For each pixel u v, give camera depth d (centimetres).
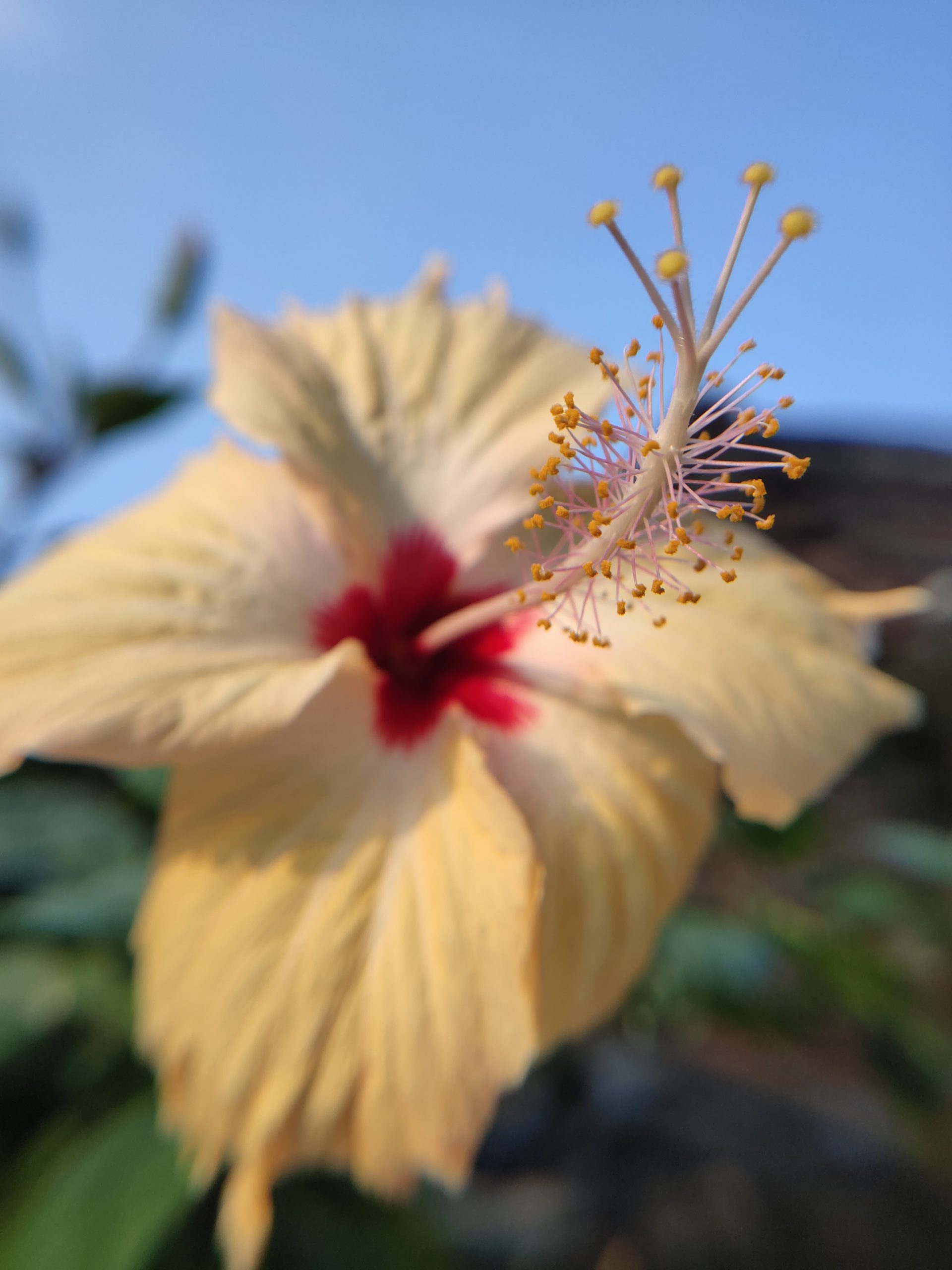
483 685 13
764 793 13
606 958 12
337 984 10
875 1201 22
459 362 15
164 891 11
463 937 10
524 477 15
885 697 14
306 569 13
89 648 11
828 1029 28
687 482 11
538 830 12
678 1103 24
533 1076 21
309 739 12
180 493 13
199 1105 10
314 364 15
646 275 11
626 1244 21
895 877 27
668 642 14
